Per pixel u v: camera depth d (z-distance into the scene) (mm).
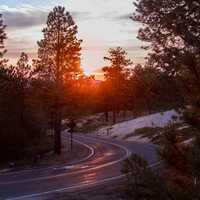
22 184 26516
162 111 11000
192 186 5758
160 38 10852
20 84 45969
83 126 109500
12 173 33000
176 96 7203
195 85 6805
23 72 47156
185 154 6160
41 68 50719
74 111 52594
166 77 9766
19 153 42688
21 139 43250
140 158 6203
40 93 49500
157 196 5781
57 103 50594
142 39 12148
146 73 11828
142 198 5941
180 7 8742
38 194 22781
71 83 52500
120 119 110062
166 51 9516
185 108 6641
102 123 106500
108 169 33062
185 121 6379
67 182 26922
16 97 45062
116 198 20281
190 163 5832
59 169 34594
